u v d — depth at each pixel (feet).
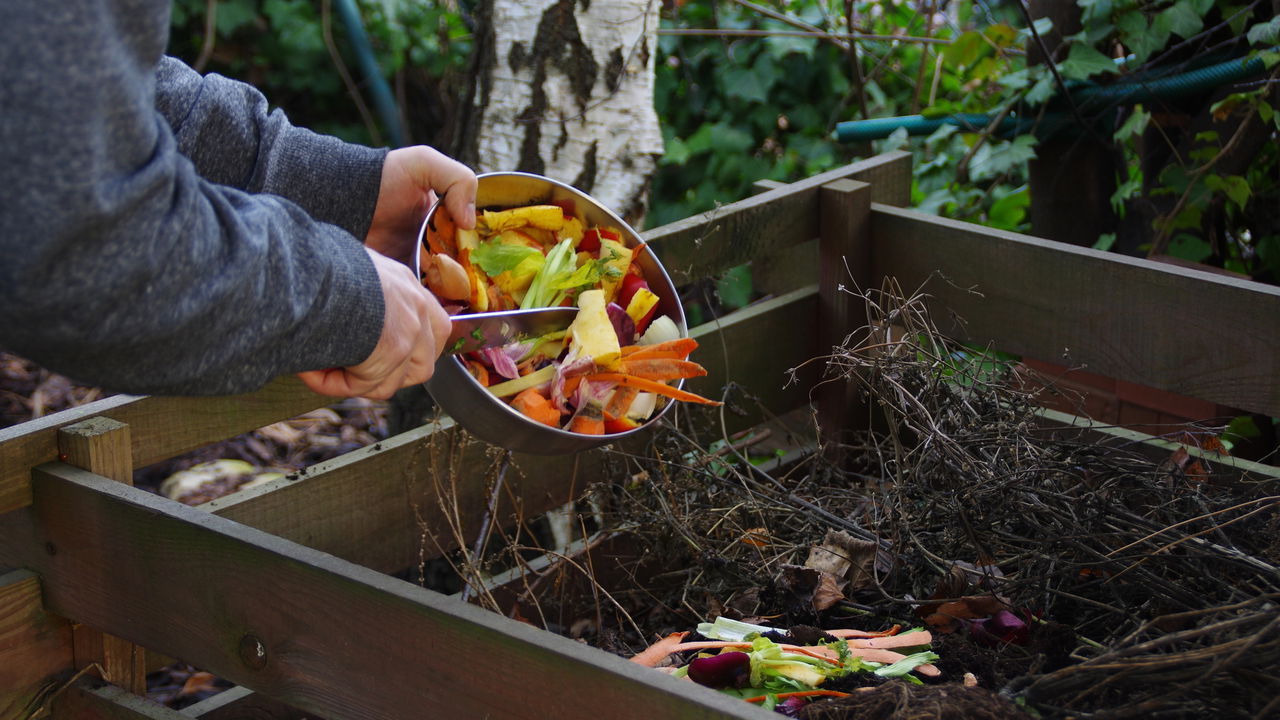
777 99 13.58
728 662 4.16
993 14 11.71
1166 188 8.72
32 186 2.31
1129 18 8.33
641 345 4.21
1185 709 3.34
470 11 13.82
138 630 4.48
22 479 4.55
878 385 5.76
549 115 7.60
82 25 2.29
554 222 4.29
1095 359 6.25
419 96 14.58
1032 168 9.09
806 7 13.44
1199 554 4.19
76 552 4.56
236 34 14.21
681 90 13.88
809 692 4.10
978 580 4.78
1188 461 5.70
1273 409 5.62
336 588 3.82
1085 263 6.15
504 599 5.84
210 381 2.81
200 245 2.62
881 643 4.49
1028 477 4.81
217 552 4.11
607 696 3.32
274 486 5.15
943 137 9.19
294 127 4.39
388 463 5.57
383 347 3.14
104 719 4.72
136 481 8.86
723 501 6.11
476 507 5.99
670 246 6.29
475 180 4.17
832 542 5.30
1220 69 8.15
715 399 6.77
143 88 2.52
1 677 4.67
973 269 6.65
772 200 6.75
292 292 2.85
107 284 2.46
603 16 7.46
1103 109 8.63
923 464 5.44
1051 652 4.46
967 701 3.49
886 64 13.51
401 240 4.48
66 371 2.68
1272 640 3.23
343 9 13.41
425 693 3.72
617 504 6.36
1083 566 4.41
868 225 7.02
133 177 2.46
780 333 7.04
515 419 3.59
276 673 4.09
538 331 3.98
